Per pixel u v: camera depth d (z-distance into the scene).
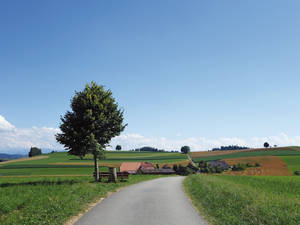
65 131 26.16
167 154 155.25
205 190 16.52
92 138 24.86
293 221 8.97
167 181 30.70
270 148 147.38
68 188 16.80
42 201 12.44
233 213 10.34
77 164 106.62
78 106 26.56
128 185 23.56
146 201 13.88
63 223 9.36
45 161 125.38
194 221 9.54
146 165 84.56
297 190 21.19
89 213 10.86
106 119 26.80
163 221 9.52
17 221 9.44
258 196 13.36
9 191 16.42
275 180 31.84
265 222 9.12
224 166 102.19
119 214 10.66
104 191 17.33
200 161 118.94
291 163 94.25
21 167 96.38
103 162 115.31
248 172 85.75
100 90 28.31
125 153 163.12
